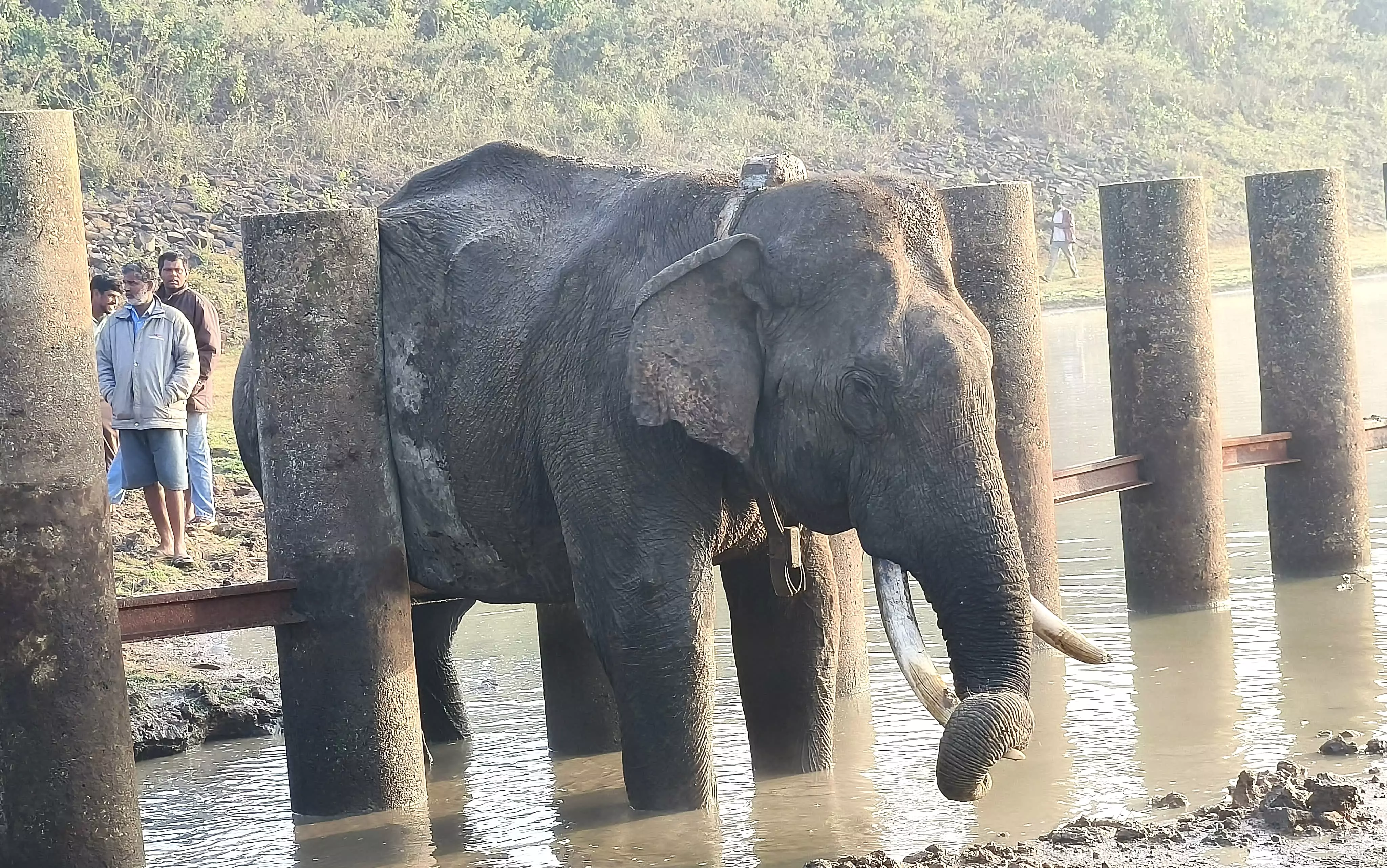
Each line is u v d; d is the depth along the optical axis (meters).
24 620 5.18
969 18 42.75
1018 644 5.23
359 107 29.34
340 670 6.25
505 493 6.25
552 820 6.11
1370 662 7.50
